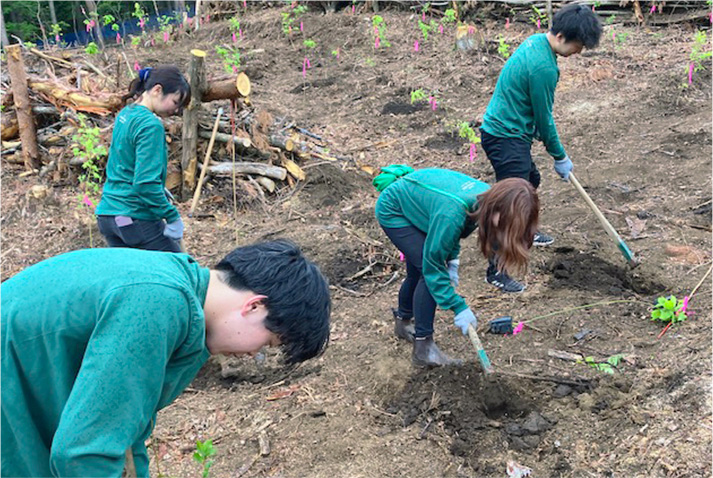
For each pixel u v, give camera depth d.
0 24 14.53
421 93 8.84
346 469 3.10
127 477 1.85
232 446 3.32
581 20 4.13
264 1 14.82
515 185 2.89
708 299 4.05
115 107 6.70
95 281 1.62
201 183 6.29
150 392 1.61
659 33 10.88
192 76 6.02
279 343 1.81
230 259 1.81
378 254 5.27
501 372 3.55
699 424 3.02
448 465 3.08
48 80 6.81
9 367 1.64
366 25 12.49
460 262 5.04
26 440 1.72
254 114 7.26
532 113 4.52
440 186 3.30
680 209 5.45
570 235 5.20
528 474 2.98
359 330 4.27
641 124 7.62
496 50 10.77
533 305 4.28
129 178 3.91
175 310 1.61
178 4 18.48
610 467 2.94
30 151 6.74
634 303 4.15
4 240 5.84
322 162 6.94
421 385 3.54
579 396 3.35
